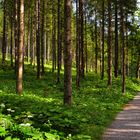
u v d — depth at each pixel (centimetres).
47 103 1720
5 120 855
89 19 5522
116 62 4644
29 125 894
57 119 1119
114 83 3969
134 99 3083
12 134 811
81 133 1173
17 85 2081
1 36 7425
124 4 3822
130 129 1467
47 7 4666
